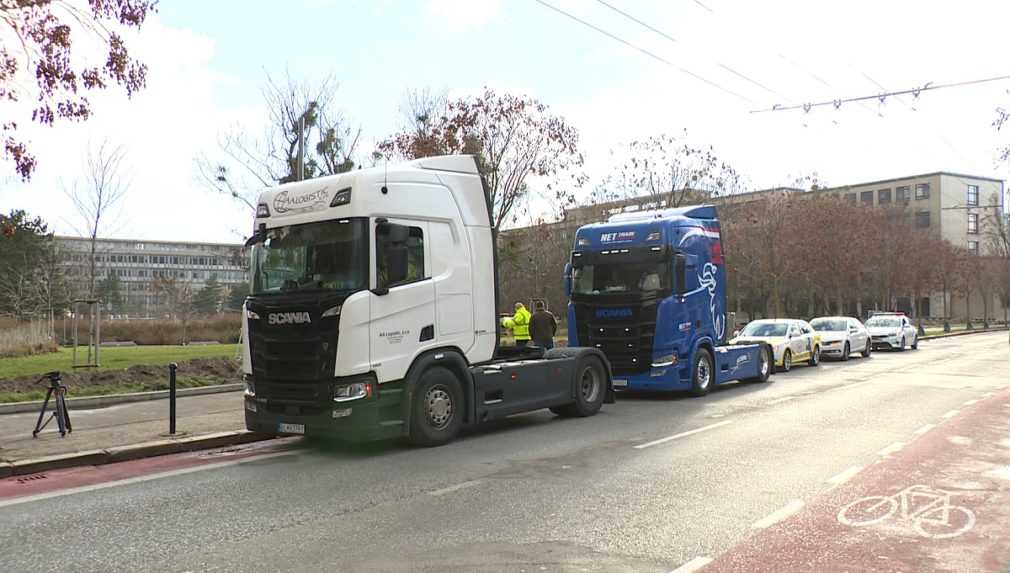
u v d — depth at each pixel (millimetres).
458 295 10062
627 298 14703
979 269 66375
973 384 17484
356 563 5059
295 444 10102
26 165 10242
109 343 37031
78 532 5918
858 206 51906
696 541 5500
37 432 10023
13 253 45750
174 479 7906
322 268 9062
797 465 8227
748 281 49906
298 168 19266
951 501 6613
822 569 4871
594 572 4844
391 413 9172
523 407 11000
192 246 113750
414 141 25375
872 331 32875
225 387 15305
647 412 12914
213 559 5195
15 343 24141
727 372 16406
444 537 5648
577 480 7574
